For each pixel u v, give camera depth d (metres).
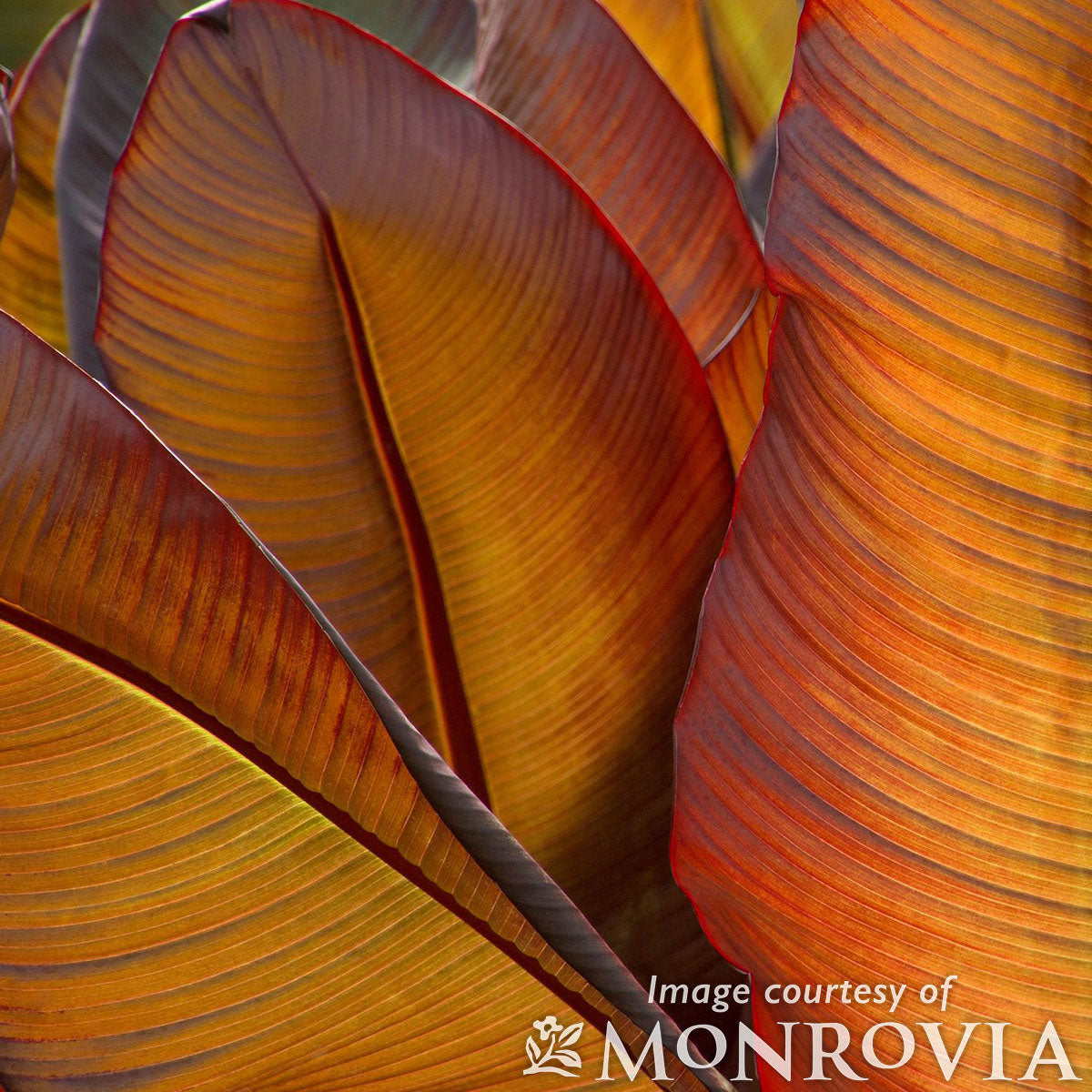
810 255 1.41
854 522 1.44
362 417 1.61
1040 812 1.44
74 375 1.38
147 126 1.56
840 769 1.48
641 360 1.61
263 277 1.58
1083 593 1.40
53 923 1.47
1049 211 1.35
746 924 1.54
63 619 1.40
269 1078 1.53
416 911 1.47
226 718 1.43
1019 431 1.39
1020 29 1.33
